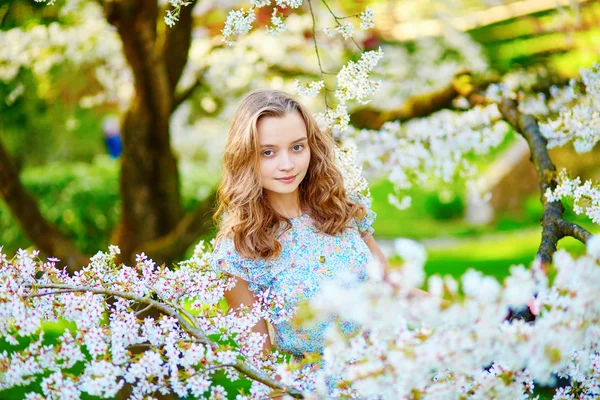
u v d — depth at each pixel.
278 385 1.30
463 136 2.88
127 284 1.60
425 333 1.07
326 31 2.15
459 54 3.80
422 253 1.01
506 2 3.88
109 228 6.68
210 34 4.15
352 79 2.17
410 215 10.91
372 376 1.07
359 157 2.85
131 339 1.35
